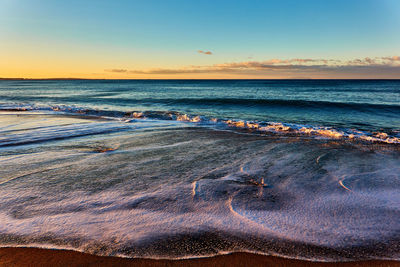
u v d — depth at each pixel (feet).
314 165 14.33
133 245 6.79
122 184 11.12
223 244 6.95
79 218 8.14
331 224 8.03
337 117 40.52
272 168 13.70
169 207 8.97
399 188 11.02
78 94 107.86
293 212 8.79
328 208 9.11
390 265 6.26
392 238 7.29
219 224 7.91
